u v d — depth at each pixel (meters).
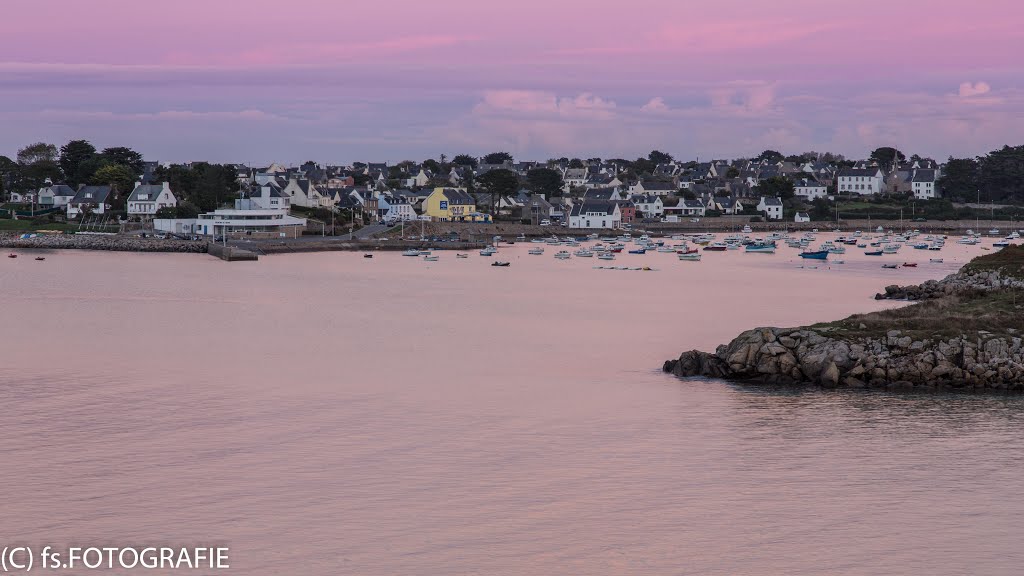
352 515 48.03
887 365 72.94
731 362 76.31
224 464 55.38
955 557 43.47
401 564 42.88
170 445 58.91
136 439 60.16
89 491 51.00
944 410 66.38
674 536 45.66
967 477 53.12
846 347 74.31
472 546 44.62
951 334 74.31
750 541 45.12
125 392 73.00
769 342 76.19
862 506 49.16
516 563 43.00
